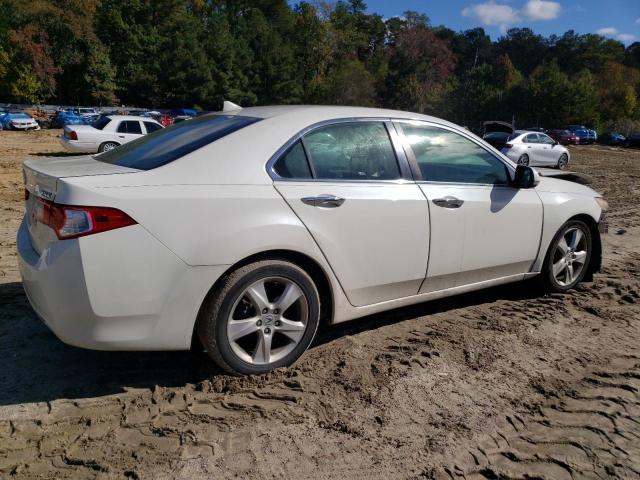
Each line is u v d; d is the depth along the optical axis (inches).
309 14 3125.0
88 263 100.6
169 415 106.5
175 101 2689.5
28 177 119.7
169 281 106.7
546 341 146.4
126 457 93.7
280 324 121.5
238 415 107.0
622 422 109.9
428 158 146.2
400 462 95.3
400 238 135.8
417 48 3454.7
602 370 131.0
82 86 2511.1
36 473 89.2
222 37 2733.8
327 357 132.3
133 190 105.2
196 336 122.1
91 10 2657.5
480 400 116.0
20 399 110.3
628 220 336.8
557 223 172.2
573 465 96.7
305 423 105.3
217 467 92.1
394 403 113.3
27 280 111.9
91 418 104.4
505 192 159.3
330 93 2923.2
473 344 142.5
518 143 703.7
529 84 2461.9
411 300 145.8
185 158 114.3
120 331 105.7
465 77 3112.7
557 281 182.5
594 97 2375.7
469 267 152.7
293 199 119.1
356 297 133.3
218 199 111.0
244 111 139.6
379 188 133.3
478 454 98.3
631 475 94.7
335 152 130.3
